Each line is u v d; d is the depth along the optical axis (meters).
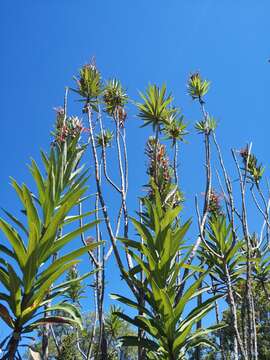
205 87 7.64
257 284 8.01
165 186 5.30
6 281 3.28
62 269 3.34
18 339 3.24
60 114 5.84
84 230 3.54
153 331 4.22
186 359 4.56
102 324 4.73
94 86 6.72
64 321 3.40
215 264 5.99
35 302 3.29
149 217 4.75
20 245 3.31
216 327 4.52
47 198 3.61
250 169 7.64
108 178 5.59
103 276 4.91
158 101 6.04
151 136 5.90
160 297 4.17
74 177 3.98
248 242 5.25
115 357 6.91
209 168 5.97
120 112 7.33
